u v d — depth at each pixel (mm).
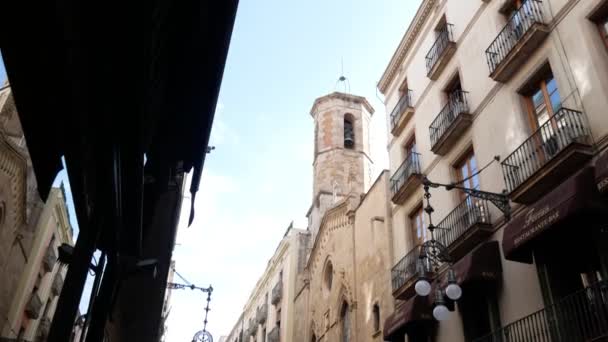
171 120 5105
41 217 21312
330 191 33562
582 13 11383
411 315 14555
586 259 10164
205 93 4762
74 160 3295
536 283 11016
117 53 2598
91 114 2836
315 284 28375
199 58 4438
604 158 9039
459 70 16578
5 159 14656
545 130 11398
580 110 10773
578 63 11133
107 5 2381
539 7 12734
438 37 18281
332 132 35781
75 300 3314
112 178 3295
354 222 24078
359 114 37156
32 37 2744
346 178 33844
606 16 10992
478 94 15086
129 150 3455
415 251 17094
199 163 5293
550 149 11266
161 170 5648
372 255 20859
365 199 23047
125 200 4223
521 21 13188
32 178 17547
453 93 16703
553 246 10422
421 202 17625
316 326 26828
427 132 18312
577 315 9797
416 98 19828
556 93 11922
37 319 23531
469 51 16156
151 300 8891
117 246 4297
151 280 8336
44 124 3477
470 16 16531
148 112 3264
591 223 9375
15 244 18359
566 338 9461
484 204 13609
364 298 20859
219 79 4516
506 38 13906
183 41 4273
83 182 3482
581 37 11203
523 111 12906
